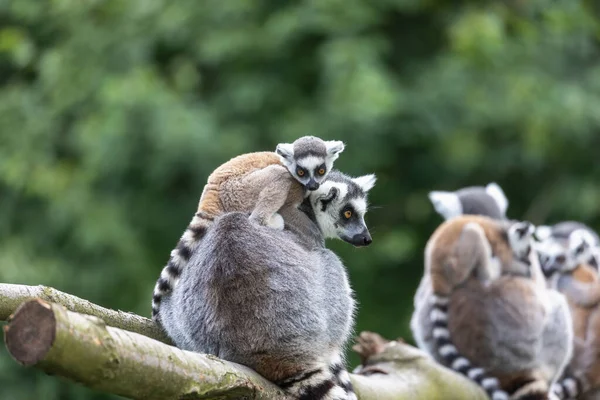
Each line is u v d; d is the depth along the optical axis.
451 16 18.38
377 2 17.33
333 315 6.79
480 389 9.67
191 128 15.31
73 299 6.75
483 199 11.66
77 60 16.89
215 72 17.50
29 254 15.57
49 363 4.85
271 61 16.86
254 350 6.36
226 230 6.62
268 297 6.39
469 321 10.56
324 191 7.77
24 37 17.25
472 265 10.66
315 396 6.34
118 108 15.35
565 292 11.81
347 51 15.98
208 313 6.48
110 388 5.15
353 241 7.88
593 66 18.67
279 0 17.05
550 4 19.28
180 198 16.41
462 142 17.12
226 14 16.86
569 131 17.31
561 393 11.42
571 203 18.19
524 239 10.77
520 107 17.14
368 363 9.22
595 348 11.48
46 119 16.62
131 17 16.98
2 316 6.51
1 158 16.22
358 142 15.86
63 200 15.75
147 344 5.30
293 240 6.91
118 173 15.97
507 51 18.05
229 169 7.29
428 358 9.19
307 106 16.50
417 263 18.62
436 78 17.17
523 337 10.41
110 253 15.77
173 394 5.44
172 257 6.98
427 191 18.38
